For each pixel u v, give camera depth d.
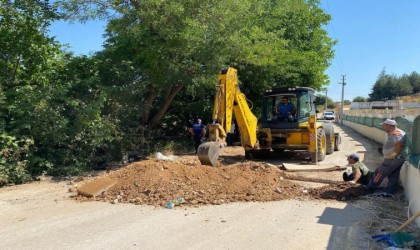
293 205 7.50
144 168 8.87
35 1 12.75
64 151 11.76
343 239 5.64
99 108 12.01
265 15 18.78
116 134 12.85
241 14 14.45
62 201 8.11
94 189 8.37
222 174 9.01
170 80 14.54
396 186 8.16
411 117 11.04
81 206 7.63
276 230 6.05
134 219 6.68
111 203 7.77
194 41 13.60
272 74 18.83
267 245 5.43
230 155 15.13
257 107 20.33
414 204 6.57
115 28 13.48
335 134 17.14
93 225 6.39
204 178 8.70
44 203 8.00
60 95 11.73
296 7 21.11
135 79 14.45
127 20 13.19
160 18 13.05
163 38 13.51
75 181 10.35
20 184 10.22
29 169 10.84
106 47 14.75
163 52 13.67
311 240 5.61
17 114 11.24
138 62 14.23
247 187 8.34
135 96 14.65
